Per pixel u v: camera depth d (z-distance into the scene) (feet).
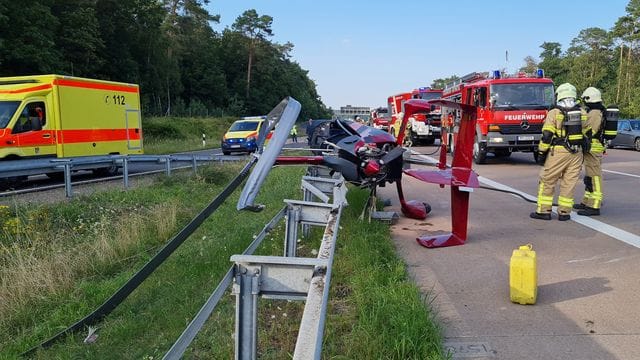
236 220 27.53
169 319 14.01
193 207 31.32
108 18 173.27
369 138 22.99
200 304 14.90
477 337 12.35
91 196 34.60
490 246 20.86
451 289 15.85
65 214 29.07
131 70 181.98
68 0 150.92
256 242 12.82
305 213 17.30
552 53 335.26
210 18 264.31
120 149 57.72
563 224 24.59
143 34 188.75
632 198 31.27
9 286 17.48
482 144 53.31
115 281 18.12
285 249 17.24
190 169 51.55
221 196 10.30
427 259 19.20
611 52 256.93
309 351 5.71
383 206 29.30
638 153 71.05
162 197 35.32
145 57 195.31
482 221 25.73
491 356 11.35
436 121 83.35
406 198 33.63
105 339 13.28
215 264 18.69
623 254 19.10
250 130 84.38
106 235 23.45
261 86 308.60
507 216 26.89
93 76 158.81
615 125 26.23
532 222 25.27
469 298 15.03
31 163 35.09
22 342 13.76
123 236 23.17
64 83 49.08
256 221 26.45
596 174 26.40
